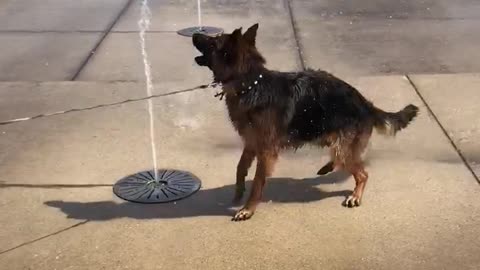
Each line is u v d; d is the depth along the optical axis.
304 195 3.96
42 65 5.92
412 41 6.51
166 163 4.30
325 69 5.77
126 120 4.88
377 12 7.62
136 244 3.54
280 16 7.41
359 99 3.81
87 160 4.34
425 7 7.85
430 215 3.74
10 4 8.04
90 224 3.71
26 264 3.41
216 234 3.61
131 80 5.59
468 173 4.13
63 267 3.38
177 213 3.80
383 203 3.85
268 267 3.36
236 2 8.15
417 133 4.62
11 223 3.71
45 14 7.53
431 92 5.25
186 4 8.04
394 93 5.25
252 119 3.68
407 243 3.52
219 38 3.63
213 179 4.13
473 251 3.46
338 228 3.64
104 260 3.43
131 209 3.84
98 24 7.10
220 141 4.58
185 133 4.69
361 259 3.41
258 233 3.61
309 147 4.23
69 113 4.98
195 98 5.25
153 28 6.94
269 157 3.73
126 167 4.26
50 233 3.63
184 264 3.39
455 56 6.07
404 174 4.13
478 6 7.85
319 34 6.73
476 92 5.23
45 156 4.38
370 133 3.84
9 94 5.32
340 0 8.25
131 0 8.23
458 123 4.75
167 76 5.67
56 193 3.99
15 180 4.11
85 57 6.12
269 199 3.92
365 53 6.18
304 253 3.45
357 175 3.84
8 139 4.59
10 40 6.56
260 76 3.67
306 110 3.72
